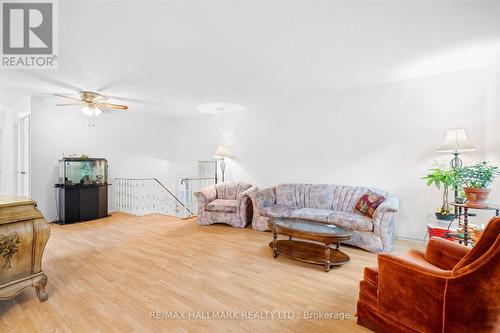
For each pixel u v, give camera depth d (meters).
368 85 3.86
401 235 3.63
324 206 3.95
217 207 4.39
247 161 5.34
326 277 2.40
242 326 1.67
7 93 4.21
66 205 4.50
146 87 3.90
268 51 2.68
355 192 3.76
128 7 1.89
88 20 2.07
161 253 3.03
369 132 3.91
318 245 3.15
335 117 4.21
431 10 1.98
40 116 4.57
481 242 1.22
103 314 1.79
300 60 2.93
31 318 1.74
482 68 3.11
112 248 3.21
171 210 6.70
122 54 2.71
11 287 1.80
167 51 2.65
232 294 2.08
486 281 1.20
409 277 1.42
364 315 1.66
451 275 1.27
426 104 3.47
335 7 1.92
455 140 2.91
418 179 3.53
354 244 3.20
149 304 1.92
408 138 3.60
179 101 4.81
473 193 2.42
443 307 1.29
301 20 2.10
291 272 2.51
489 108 3.01
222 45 2.53
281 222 3.08
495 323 1.23
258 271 2.53
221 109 5.50
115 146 5.78
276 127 4.87
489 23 2.17
